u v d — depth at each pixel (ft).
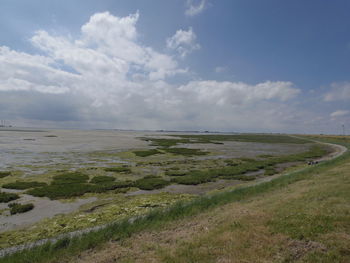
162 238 15.92
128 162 74.13
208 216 20.51
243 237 14.56
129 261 12.73
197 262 12.05
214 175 53.11
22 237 20.52
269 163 73.26
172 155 94.99
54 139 187.21
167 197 34.99
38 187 40.63
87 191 38.37
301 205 20.03
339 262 11.10
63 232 21.18
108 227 18.25
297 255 12.09
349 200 20.26
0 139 166.71
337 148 137.28
